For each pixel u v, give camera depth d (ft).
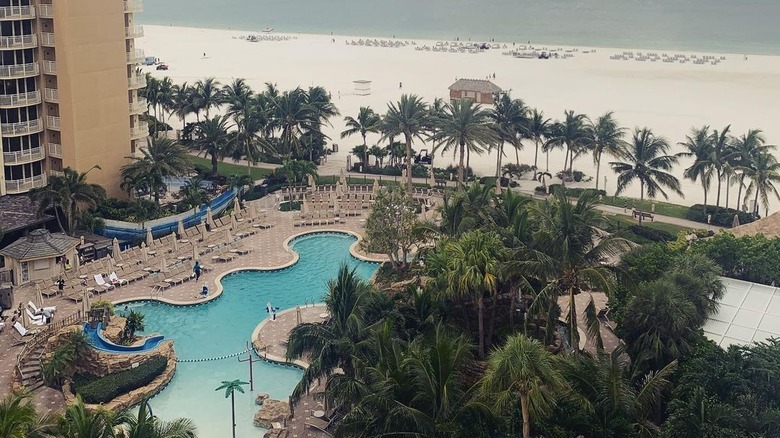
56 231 305.53
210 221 321.73
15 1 303.89
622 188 345.31
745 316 196.85
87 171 316.40
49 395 199.93
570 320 187.83
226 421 191.11
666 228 335.26
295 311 252.21
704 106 631.15
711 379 155.53
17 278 261.65
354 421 144.36
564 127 389.19
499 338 204.33
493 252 194.29
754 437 137.59
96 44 319.68
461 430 137.80
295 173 366.43
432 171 392.27
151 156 331.98
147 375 205.16
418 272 234.79
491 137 360.89
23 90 311.88
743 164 335.06
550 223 189.57
